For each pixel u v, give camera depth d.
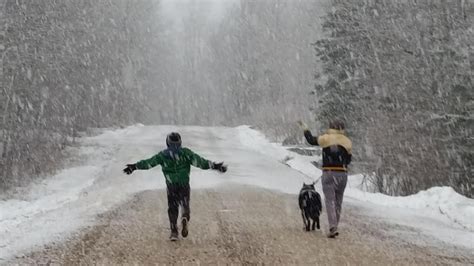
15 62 25.00
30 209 16.22
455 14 23.92
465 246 10.23
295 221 12.38
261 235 10.62
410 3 26.05
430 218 13.76
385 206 15.97
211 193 16.94
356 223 12.44
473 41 22.16
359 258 8.95
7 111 24.94
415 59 24.17
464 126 20.94
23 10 26.20
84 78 42.22
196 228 11.30
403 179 21.53
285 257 8.89
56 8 32.03
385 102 24.27
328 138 10.91
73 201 15.93
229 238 10.31
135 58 70.12
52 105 32.38
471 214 13.52
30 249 9.35
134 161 27.16
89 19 45.16
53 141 31.72
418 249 9.82
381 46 26.72
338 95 31.30
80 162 29.00
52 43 31.19
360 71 29.89
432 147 21.17
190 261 8.57
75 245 9.63
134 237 10.34
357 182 25.67
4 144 24.44
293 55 71.62
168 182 9.98
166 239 10.19
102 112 52.78
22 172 24.73
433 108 22.30
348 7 31.58
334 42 31.98
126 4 66.25
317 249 9.52
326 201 10.73
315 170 25.20
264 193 17.22
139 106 74.25
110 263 8.41
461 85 21.45
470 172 20.69
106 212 13.45
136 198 15.97
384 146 22.31
